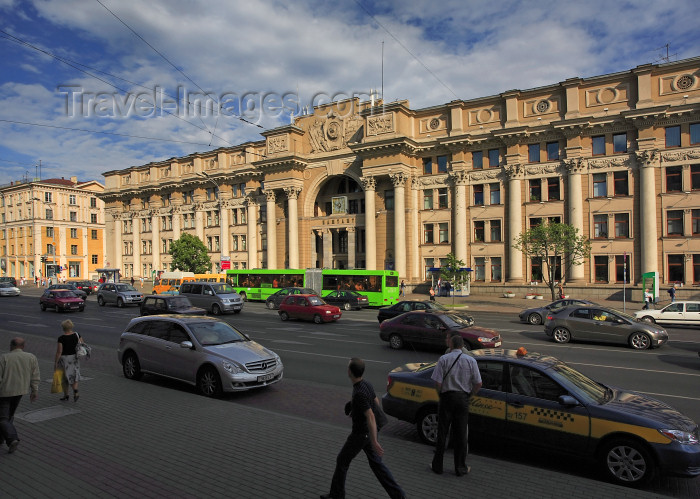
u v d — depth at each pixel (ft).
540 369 21.77
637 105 109.70
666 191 108.37
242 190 185.98
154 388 32.42
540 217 122.93
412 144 139.23
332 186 166.81
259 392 33.91
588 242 103.50
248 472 18.47
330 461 19.66
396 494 15.52
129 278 226.38
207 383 32.19
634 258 111.96
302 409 29.78
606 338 55.11
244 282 135.64
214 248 194.08
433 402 23.18
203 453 20.43
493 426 22.02
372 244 143.84
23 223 256.32
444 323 49.90
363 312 102.42
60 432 23.21
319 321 78.18
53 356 46.26
